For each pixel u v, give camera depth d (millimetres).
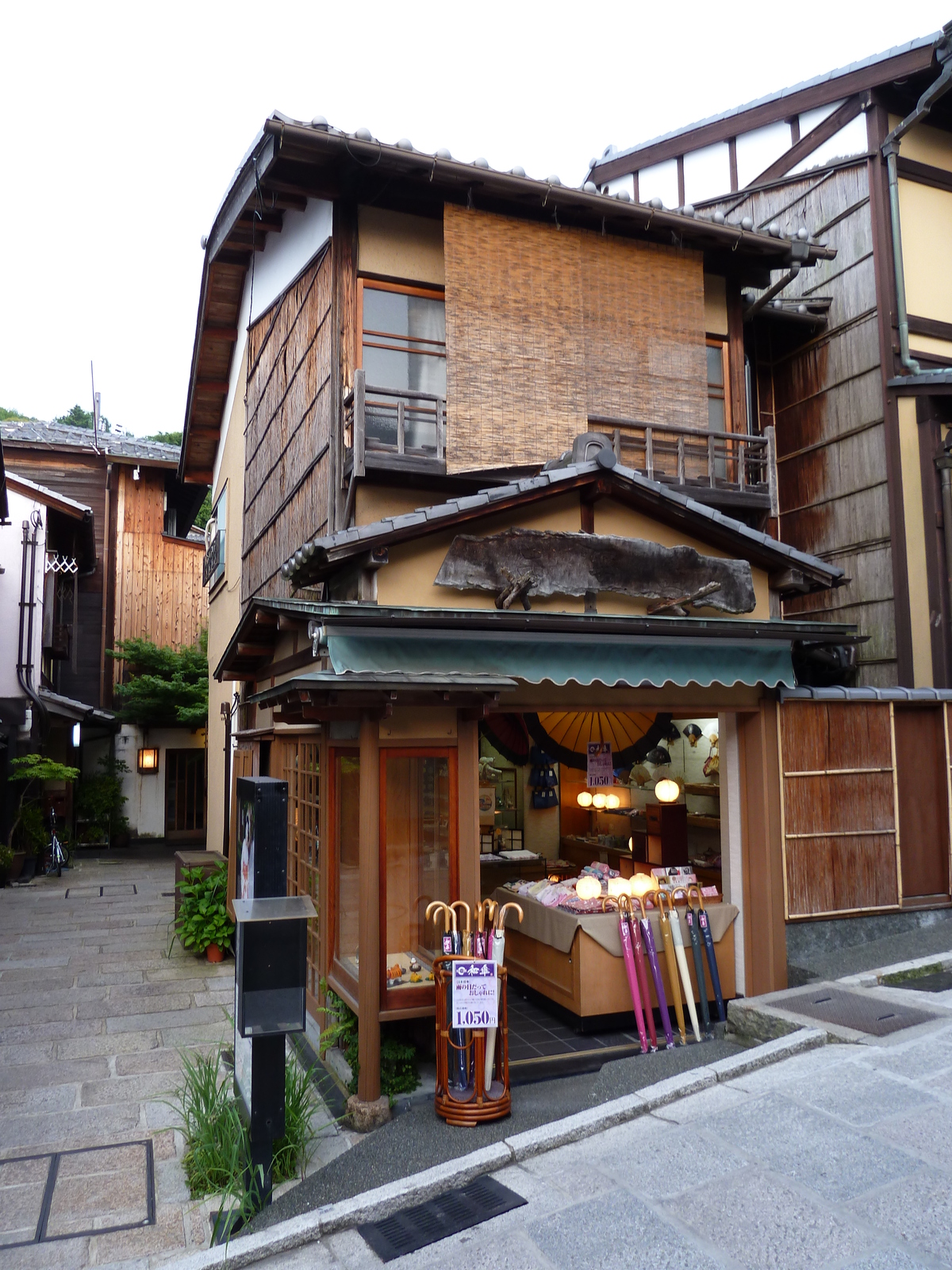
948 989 6430
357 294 8453
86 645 21812
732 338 10500
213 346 14781
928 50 10562
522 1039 6793
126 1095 6117
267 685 9422
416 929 6191
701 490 9461
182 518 25375
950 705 8680
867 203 11203
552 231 9047
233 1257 3939
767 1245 3514
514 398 8656
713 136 13594
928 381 10398
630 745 8922
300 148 7770
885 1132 4246
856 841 7996
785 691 7730
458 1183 4406
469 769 6129
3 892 14391
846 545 11344
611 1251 3605
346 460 8234
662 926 6934
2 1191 4836
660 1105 4922
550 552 6531
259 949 4773
